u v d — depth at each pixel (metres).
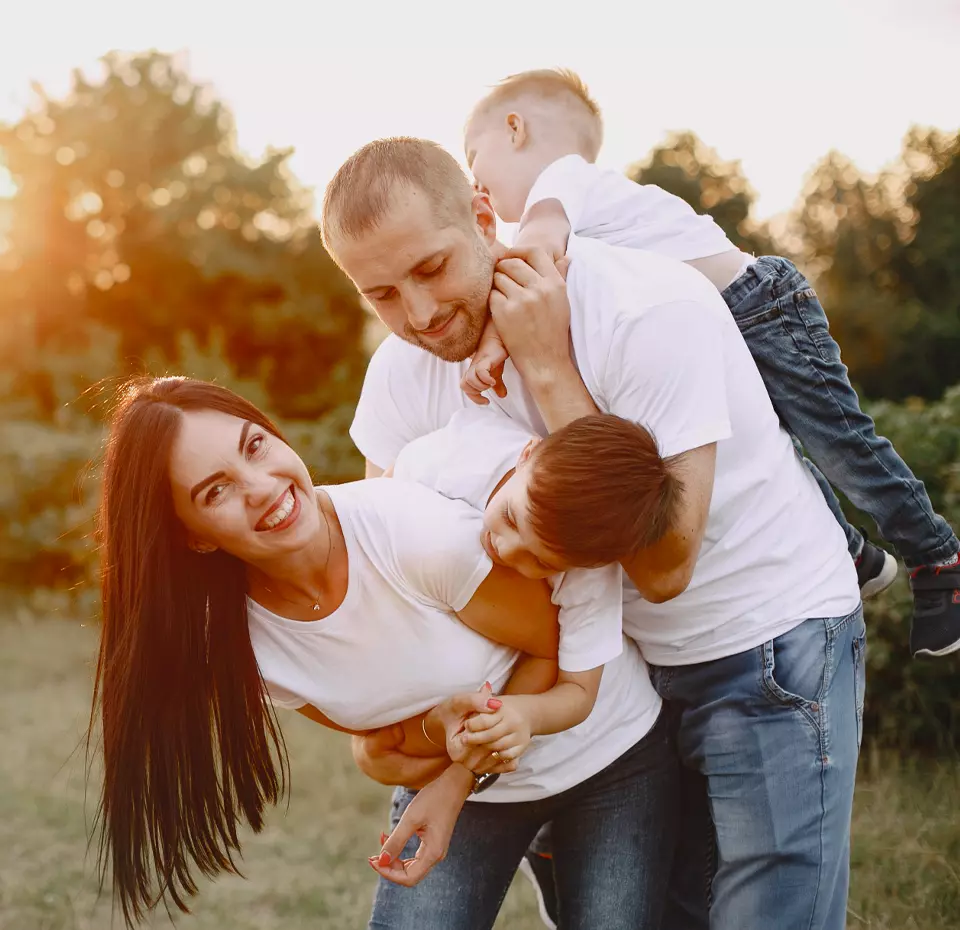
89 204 21.38
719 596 2.05
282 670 1.99
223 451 1.79
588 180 2.33
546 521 1.72
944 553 2.47
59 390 16.39
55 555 9.64
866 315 12.48
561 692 1.91
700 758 2.14
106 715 1.99
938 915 3.20
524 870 2.66
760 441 2.08
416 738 1.98
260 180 21.00
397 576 1.87
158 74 22.03
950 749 4.42
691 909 2.38
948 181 13.01
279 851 4.26
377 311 1.96
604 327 1.93
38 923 3.66
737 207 13.34
